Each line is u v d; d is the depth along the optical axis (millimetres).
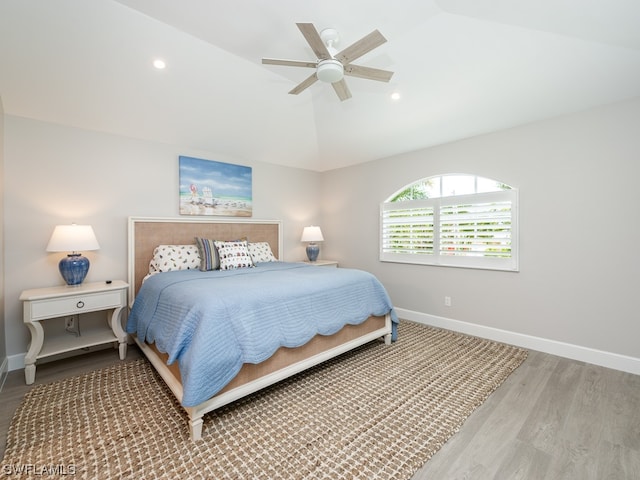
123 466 1518
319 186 5379
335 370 2602
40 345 2414
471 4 1984
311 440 1719
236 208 4223
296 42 2520
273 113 3688
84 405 2047
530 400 2137
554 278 2928
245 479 1444
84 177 3053
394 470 1506
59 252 2900
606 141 2633
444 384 2359
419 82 2914
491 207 3320
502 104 2912
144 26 2299
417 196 4109
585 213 2748
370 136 3979
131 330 2797
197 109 3283
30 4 2020
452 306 3693
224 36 2451
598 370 2596
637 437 1749
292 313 2260
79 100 2773
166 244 3551
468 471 1504
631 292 2543
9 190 2660
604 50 2188
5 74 2381
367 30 2326
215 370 1755
